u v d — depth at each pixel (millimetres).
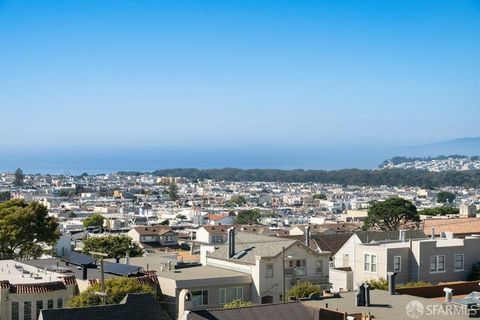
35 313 55531
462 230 108500
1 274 61844
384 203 169500
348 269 75375
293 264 70250
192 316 41875
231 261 70688
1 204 103688
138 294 42500
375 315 44000
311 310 44219
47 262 71312
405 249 71500
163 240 166875
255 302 66938
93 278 62062
